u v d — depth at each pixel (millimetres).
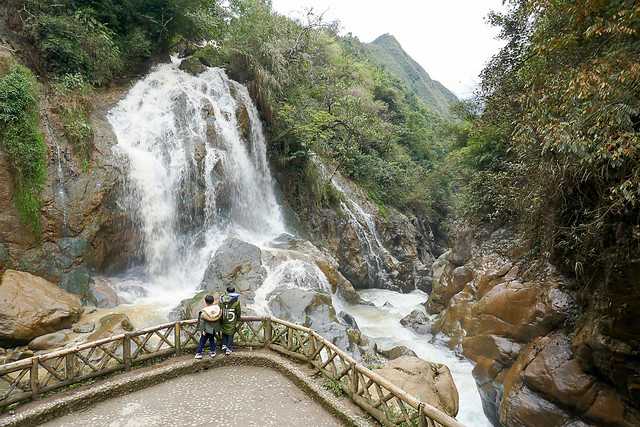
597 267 7336
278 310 11109
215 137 16422
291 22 23859
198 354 7633
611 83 4730
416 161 40219
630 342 6141
